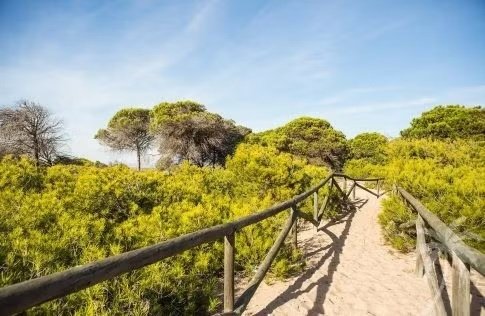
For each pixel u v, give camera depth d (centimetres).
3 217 408
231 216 561
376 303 392
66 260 329
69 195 599
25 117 2044
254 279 346
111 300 298
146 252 202
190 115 2462
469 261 210
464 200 544
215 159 2780
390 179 722
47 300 140
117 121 3244
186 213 484
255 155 982
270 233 542
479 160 1096
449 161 1144
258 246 489
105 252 325
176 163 2527
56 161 2183
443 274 433
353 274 492
